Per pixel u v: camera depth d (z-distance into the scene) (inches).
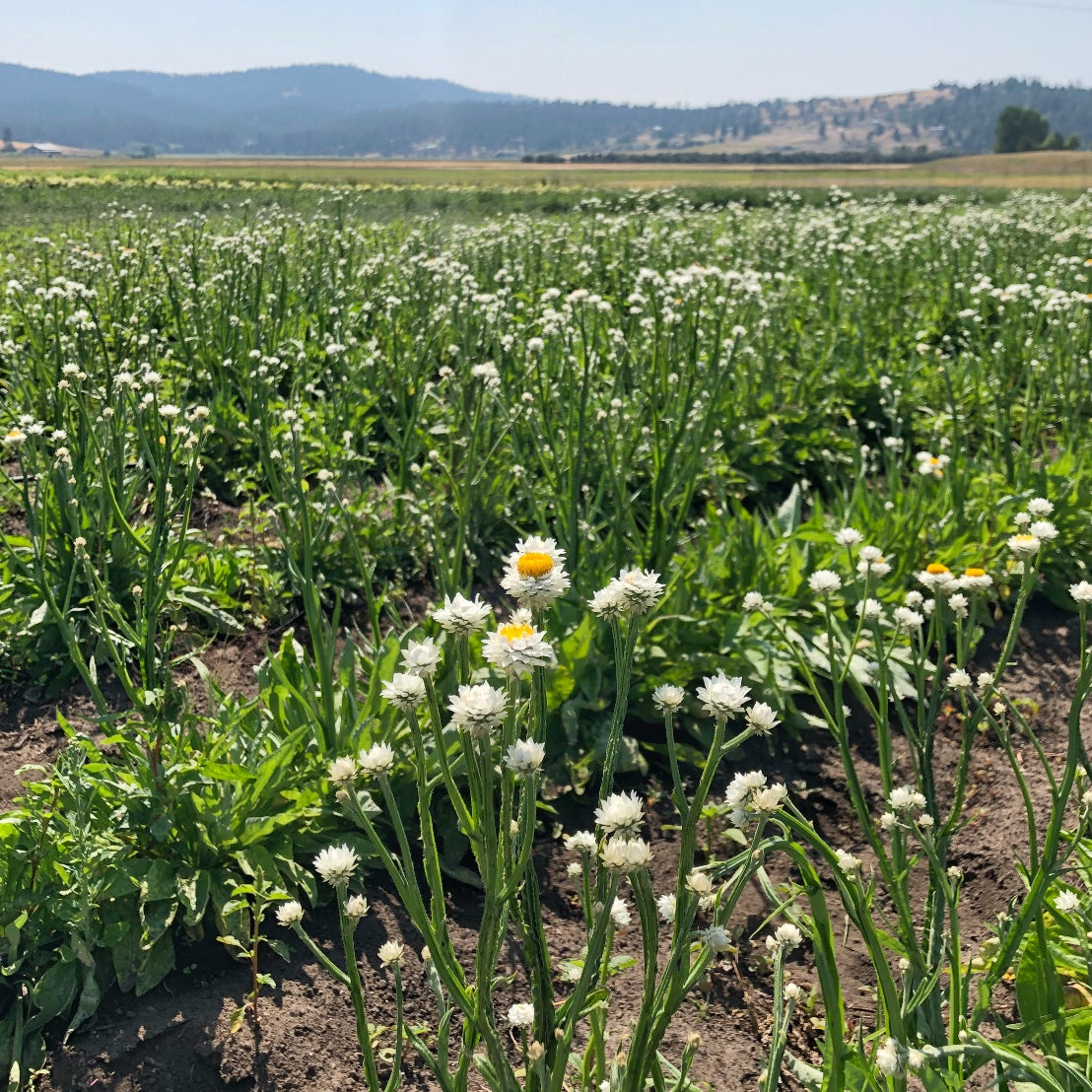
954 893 91.7
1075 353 289.7
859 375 320.5
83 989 112.0
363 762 71.0
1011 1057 75.9
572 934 132.3
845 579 196.9
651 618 173.2
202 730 149.8
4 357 251.3
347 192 708.0
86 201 829.2
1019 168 2706.7
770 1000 122.6
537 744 65.0
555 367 256.4
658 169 3565.5
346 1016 114.3
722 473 262.8
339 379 306.5
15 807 145.9
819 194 1083.9
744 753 171.0
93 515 189.5
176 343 311.0
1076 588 94.3
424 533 224.5
